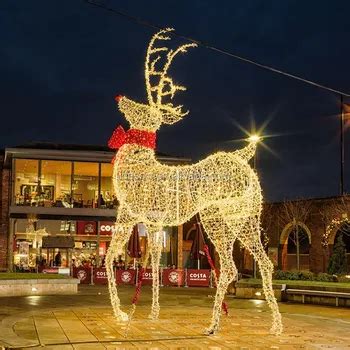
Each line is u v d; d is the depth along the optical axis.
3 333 10.50
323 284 19.73
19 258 32.94
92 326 11.47
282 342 10.04
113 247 11.65
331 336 10.90
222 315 13.89
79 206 33.81
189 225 37.34
